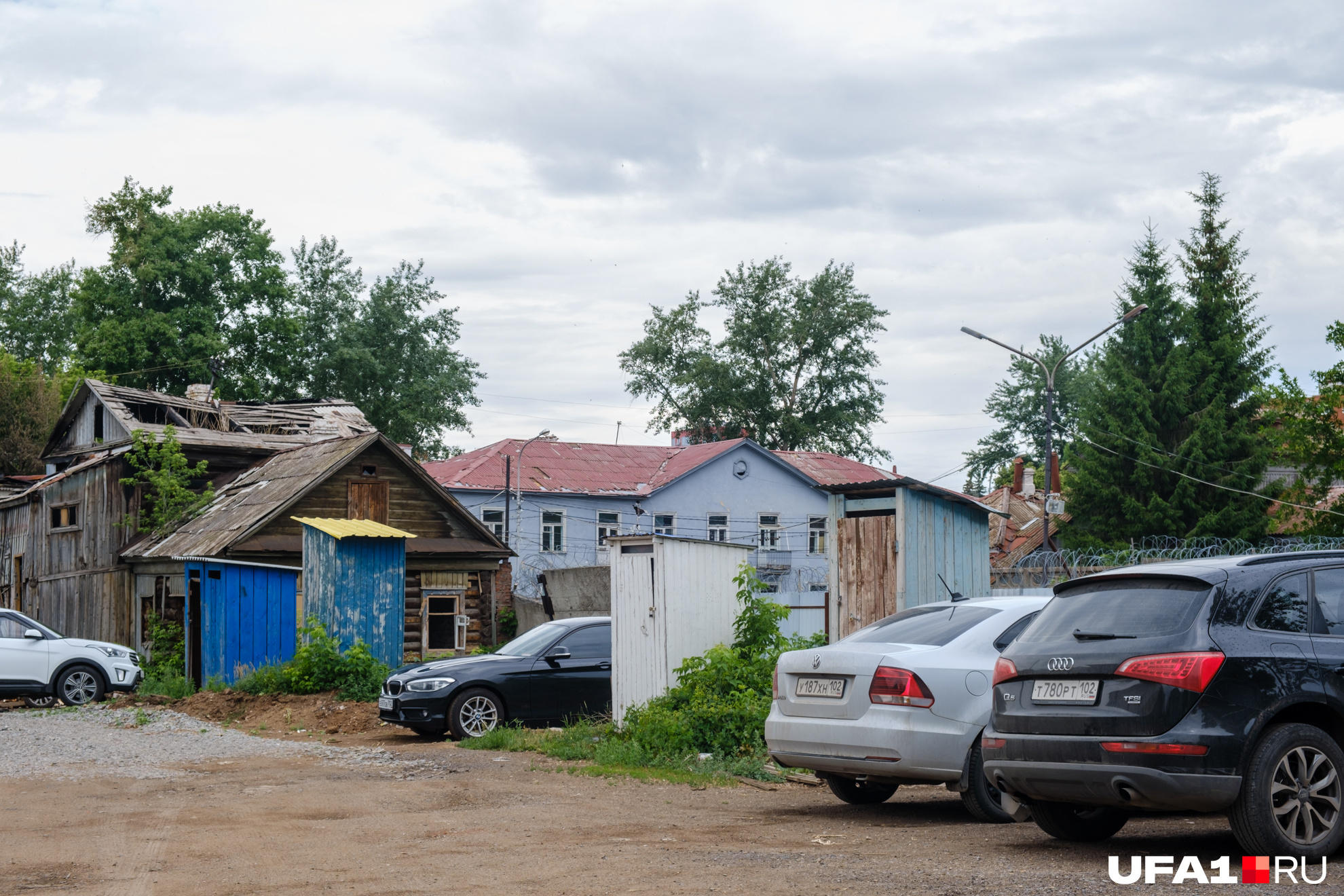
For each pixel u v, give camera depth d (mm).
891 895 6012
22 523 34156
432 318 69250
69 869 7496
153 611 27688
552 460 54750
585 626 16766
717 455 55688
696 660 13242
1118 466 48562
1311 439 41375
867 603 14633
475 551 29484
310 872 7219
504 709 15875
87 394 40406
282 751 14484
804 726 9250
